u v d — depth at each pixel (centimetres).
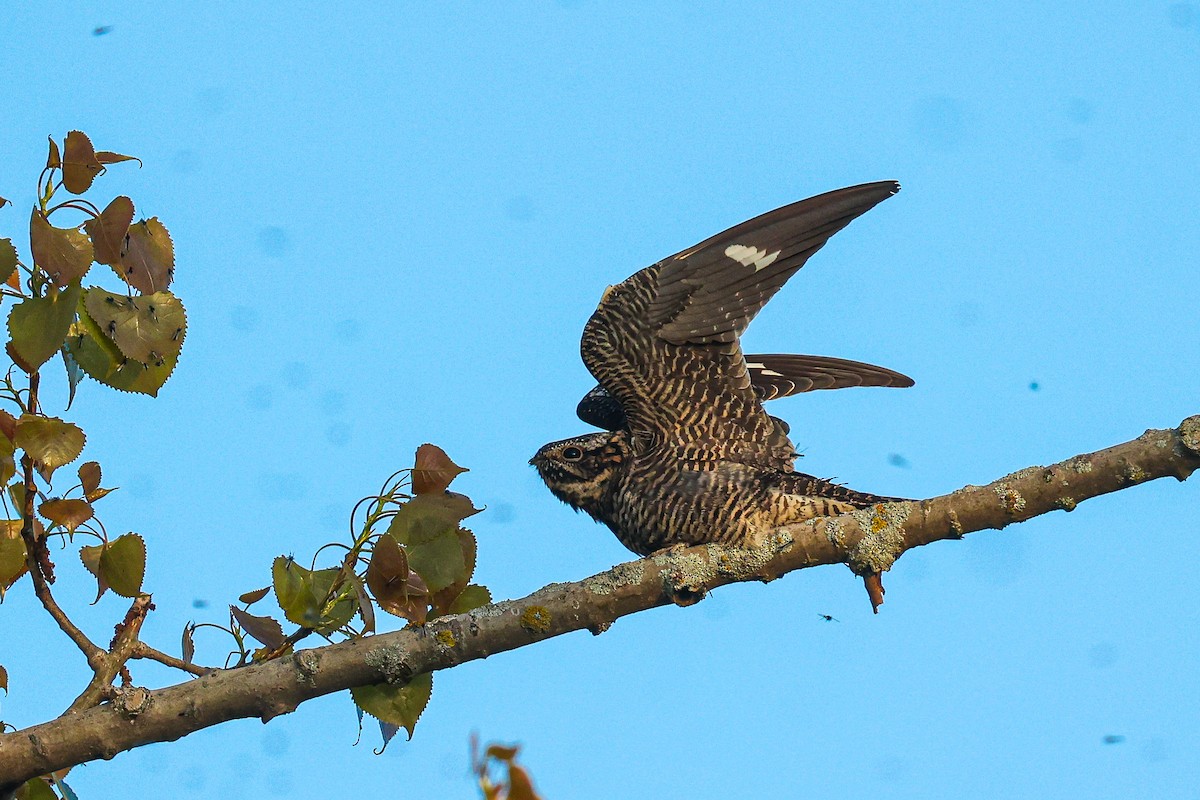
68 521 888
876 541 967
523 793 354
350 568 895
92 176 870
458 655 921
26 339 853
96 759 889
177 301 888
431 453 909
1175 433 915
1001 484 952
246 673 908
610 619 954
